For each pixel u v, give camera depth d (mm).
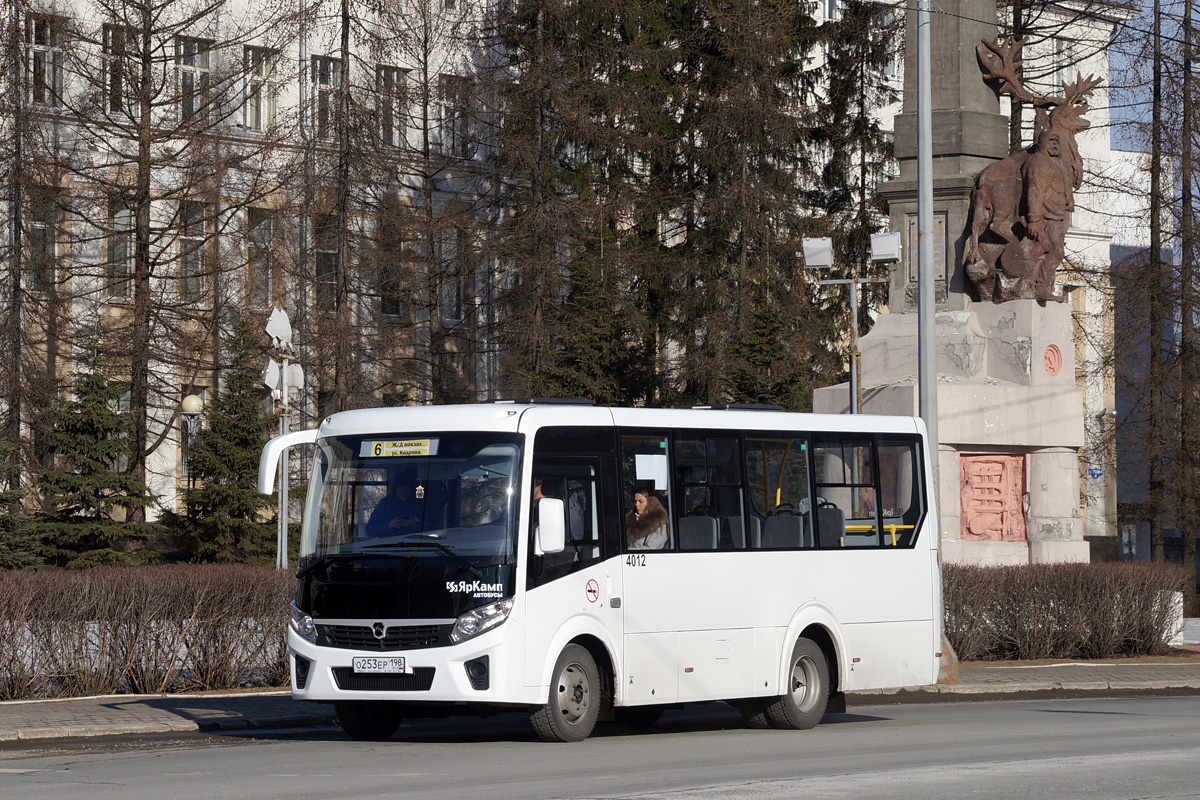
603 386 49438
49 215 47219
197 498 44500
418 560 16703
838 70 57844
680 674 18234
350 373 49594
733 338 51125
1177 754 15469
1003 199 31797
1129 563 33000
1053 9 59781
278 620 23609
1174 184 52094
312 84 54438
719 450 19109
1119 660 31359
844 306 56812
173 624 22844
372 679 16672
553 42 49969
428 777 13609
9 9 45344
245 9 54000
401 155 51875
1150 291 51031
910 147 32625
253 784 13125
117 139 48312
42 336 47219
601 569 17484
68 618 22172
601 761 15031
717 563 18750
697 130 52219
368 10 50375
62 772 14375
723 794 12109
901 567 20984
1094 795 12219
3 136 45312
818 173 57750
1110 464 54344
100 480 43531
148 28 46812
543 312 49656
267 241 51156
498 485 16859
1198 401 50781
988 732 18500
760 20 51344
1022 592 30672
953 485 30672
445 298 59094
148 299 46812
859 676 20344
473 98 50594
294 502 46812
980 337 31656
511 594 16547
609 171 51875
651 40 52219
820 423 20359
